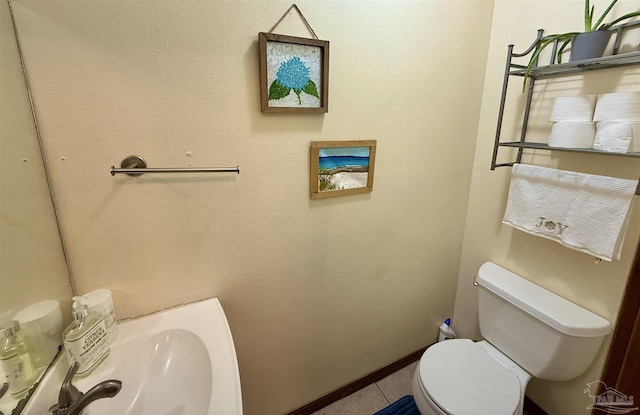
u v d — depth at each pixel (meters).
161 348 0.89
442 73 1.29
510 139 1.34
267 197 1.06
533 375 1.23
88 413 0.70
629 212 0.93
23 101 0.68
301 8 0.94
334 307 1.36
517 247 1.39
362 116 1.16
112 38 0.75
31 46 0.68
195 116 0.88
